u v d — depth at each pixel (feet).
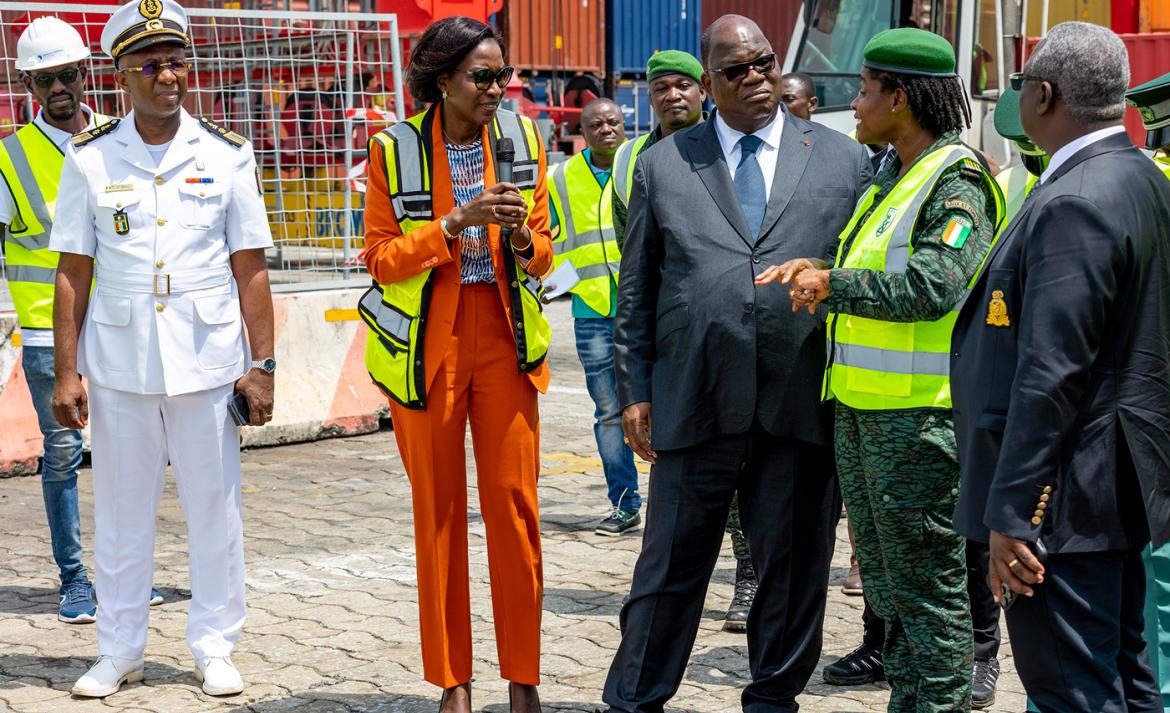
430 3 36.81
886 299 11.03
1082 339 9.07
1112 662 9.53
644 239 12.96
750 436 12.53
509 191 12.50
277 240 29.50
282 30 34.60
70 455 17.17
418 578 13.44
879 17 37.65
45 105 17.51
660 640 12.84
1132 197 9.27
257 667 15.34
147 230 14.42
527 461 13.42
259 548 20.35
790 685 12.90
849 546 20.21
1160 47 37.99
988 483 9.75
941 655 11.67
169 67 14.05
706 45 12.69
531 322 13.30
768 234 12.39
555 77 61.62
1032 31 38.34
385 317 13.25
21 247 17.38
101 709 14.14
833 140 12.90
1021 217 9.69
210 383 14.51
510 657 13.55
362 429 29.01
